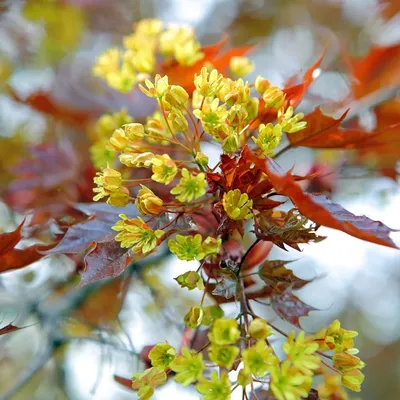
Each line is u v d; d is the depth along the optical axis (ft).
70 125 2.28
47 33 3.10
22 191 2.04
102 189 1.65
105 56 1.93
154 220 1.66
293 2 3.40
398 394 4.45
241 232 1.65
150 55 1.87
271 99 1.67
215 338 1.55
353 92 2.09
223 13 3.42
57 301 2.10
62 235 1.82
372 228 1.59
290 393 1.54
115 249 1.64
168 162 1.62
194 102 1.75
